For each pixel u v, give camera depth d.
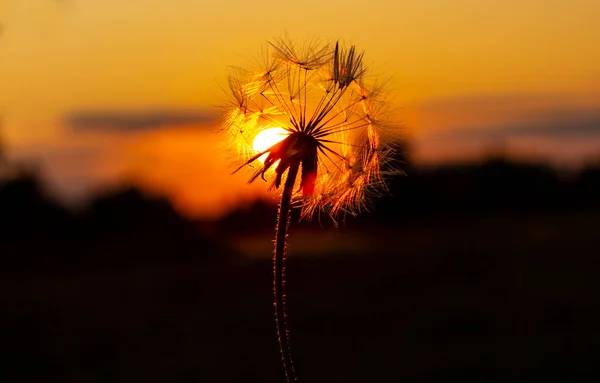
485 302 17.67
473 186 38.12
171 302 19.67
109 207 33.84
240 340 15.46
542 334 14.66
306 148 2.63
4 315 18.05
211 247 31.08
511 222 34.22
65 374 13.42
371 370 13.05
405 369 13.03
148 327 16.77
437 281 20.55
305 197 2.68
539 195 38.91
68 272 26.91
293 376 2.53
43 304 19.62
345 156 2.73
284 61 2.78
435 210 36.09
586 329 14.87
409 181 34.62
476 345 14.20
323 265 23.31
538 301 17.41
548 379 12.08
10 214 31.48
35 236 31.30
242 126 2.73
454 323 15.86
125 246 30.72
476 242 27.02
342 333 15.73
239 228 34.06
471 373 12.44
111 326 16.88
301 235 31.91
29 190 32.69
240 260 26.59
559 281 19.70
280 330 2.54
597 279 19.66
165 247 30.25
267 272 22.98
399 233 32.38
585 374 12.26
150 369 13.63
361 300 18.67
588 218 34.44
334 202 2.68
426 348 14.29
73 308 19.09
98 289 22.14
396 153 2.75
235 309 18.38
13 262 27.92
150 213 34.06
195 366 13.64
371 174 2.71
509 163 38.62
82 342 15.40
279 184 2.62
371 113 2.76
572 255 23.34
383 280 20.75
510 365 12.94
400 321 16.22
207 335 15.96
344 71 2.76
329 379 12.82
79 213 33.56
